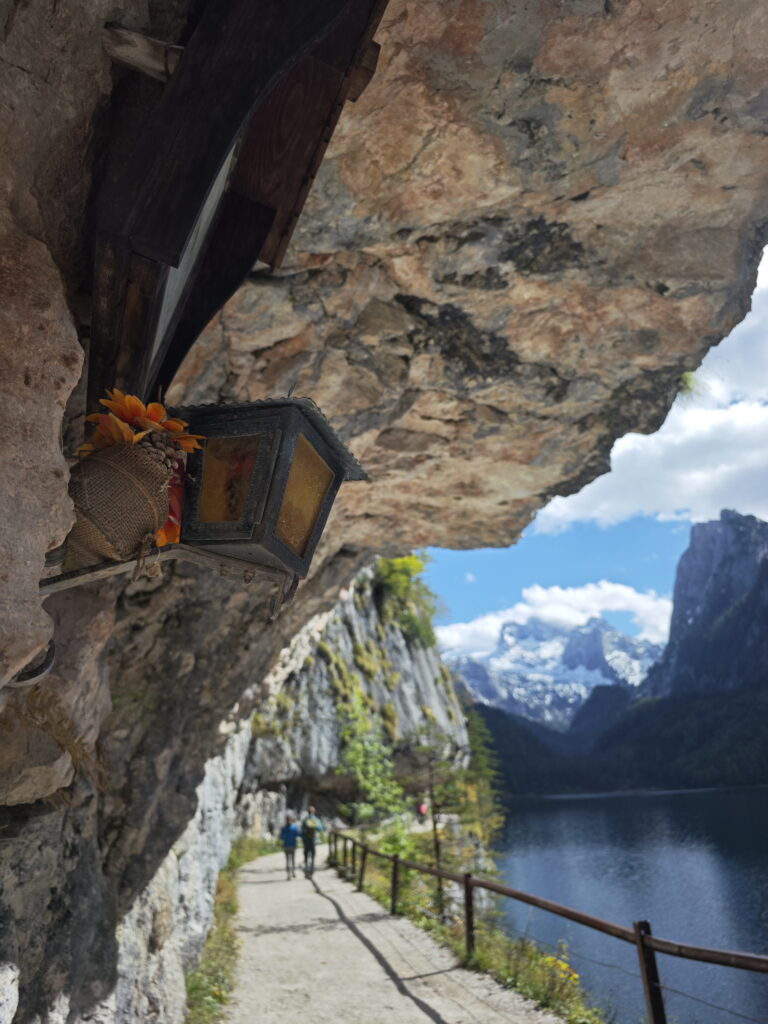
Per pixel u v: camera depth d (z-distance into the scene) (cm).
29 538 172
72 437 330
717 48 349
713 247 456
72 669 316
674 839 5000
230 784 1753
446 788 1909
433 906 1091
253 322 450
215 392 488
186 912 830
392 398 529
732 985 1488
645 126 383
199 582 561
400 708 3625
